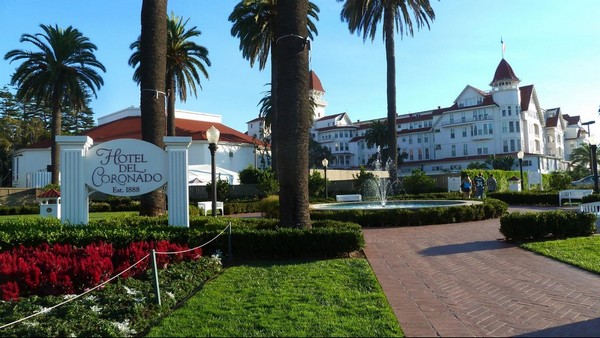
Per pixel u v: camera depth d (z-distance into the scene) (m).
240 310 5.33
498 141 69.81
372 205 20.81
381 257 9.05
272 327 4.71
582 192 23.56
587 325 4.88
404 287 6.52
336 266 7.95
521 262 8.37
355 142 89.31
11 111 70.19
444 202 20.44
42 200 23.38
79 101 38.38
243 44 33.19
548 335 4.59
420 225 15.29
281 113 10.23
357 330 4.60
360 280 6.83
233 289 6.38
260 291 6.21
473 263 8.36
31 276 6.23
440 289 6.41
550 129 82.44
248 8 31.89
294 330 4.61
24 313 5.00
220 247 9.19
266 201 18.98
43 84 35.78
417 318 5.04
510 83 70.94
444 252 9.61
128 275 6.82
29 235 8.92
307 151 10.34
